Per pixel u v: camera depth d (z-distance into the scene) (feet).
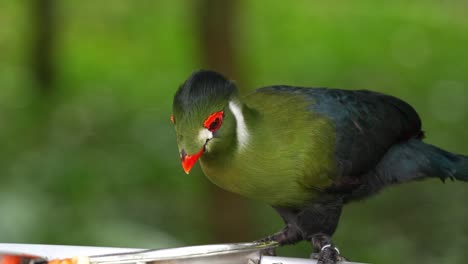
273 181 21.04
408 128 23.73
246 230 39.22
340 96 22.74
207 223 39.52
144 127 51.96
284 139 21.03
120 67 64.75
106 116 53.47
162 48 67.72
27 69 58.70
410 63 64.75
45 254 19.08
